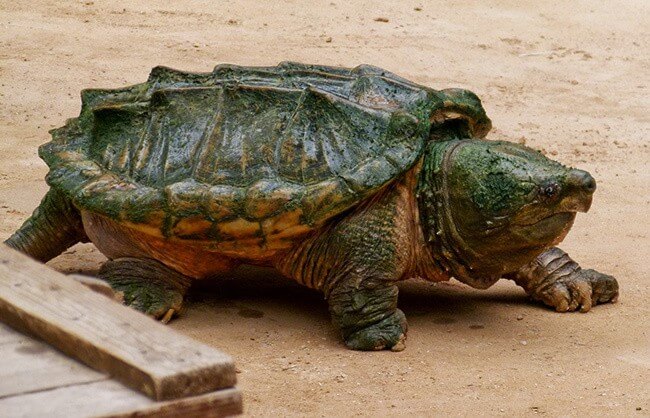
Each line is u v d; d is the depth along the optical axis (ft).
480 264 31.27
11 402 12.41
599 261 39.60
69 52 62.90
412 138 30.58
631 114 63.82
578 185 29.09
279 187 29.89
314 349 30.27
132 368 12.59
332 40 69.41
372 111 31.19
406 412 26.00
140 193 30.71
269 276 36.96
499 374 28.86
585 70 70.85
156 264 32.04
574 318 33.83
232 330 31.40
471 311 34.19
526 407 26.63
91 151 32.91
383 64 66.54
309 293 35.24
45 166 47.98
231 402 12.59
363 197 29.76
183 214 30.14
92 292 14.94
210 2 74.08
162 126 32.35
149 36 66.85
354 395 27.02
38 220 34.42
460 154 30.71
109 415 11.97
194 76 34.40
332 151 30.53
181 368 12.43
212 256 31.83
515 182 29.55
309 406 26.14
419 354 30.12
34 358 13.74
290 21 72.28
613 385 28.40
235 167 30.71
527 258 30.99
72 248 38.52
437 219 30.91
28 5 70.03
